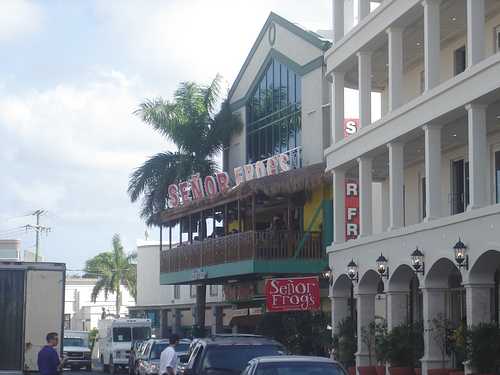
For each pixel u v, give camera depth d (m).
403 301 28.33
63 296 23.77
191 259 42.97
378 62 31.88
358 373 29.58
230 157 47.16
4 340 23.38
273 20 43.00
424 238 25.98
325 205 37.97
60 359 20.14
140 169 46.75
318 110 39.16
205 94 47.00
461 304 29.92
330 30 41.75
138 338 49.19
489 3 25.78
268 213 42.59
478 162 23.20
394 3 27.31
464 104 23.61
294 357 14.61
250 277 39.81
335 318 32.78
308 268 37.31
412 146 29.69
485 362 22.11
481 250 22.64
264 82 44.25
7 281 23.48
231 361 17.91
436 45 25.52
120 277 89.06
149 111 46.28
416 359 26.72
